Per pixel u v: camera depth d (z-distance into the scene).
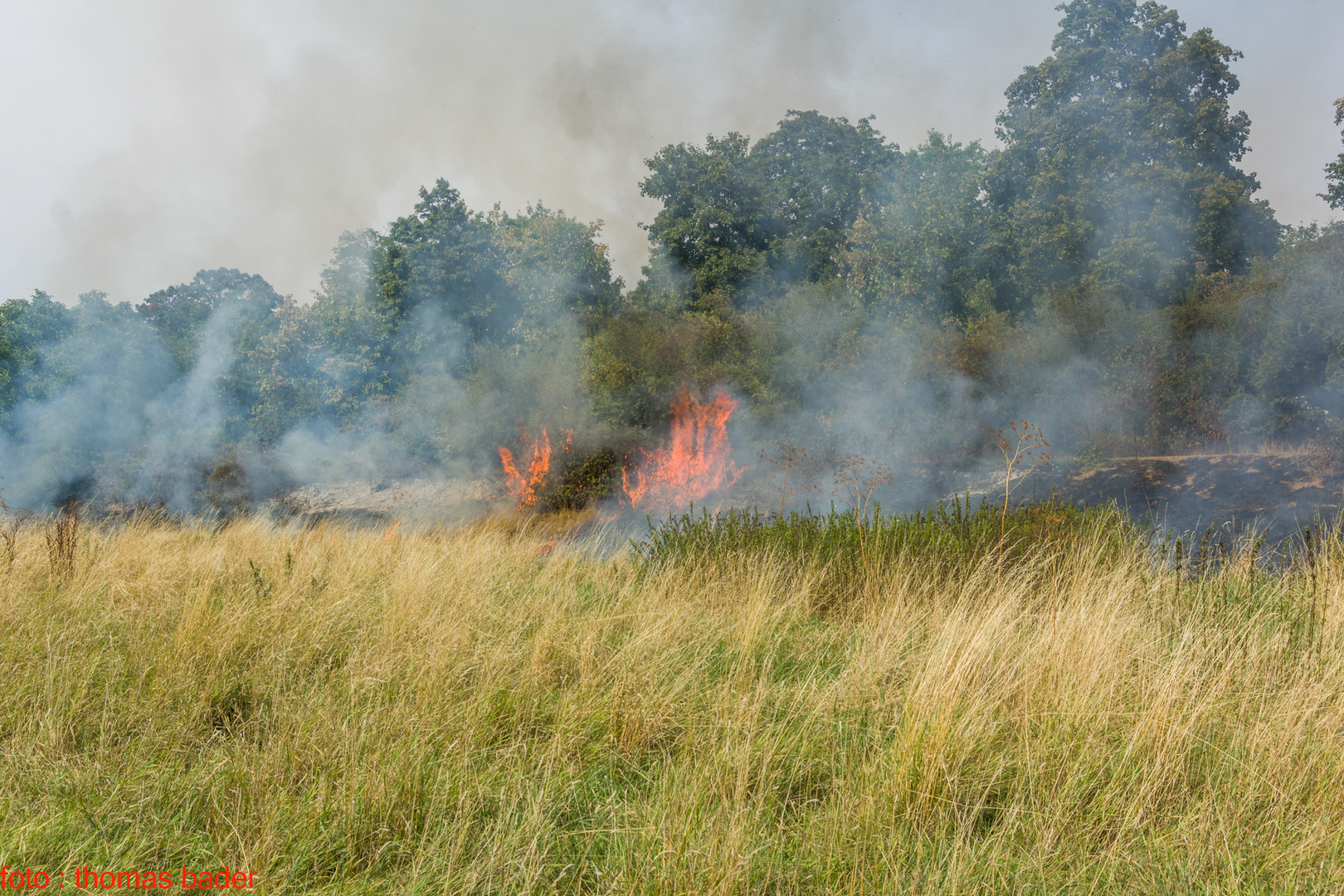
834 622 5.39
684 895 2.23
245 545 7.75
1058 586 5.09
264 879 2.28
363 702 3.50
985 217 22.42
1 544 6.61
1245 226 22.09
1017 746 3.10
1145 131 22.86
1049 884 2.36
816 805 2.85
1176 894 2.30
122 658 3.96
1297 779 2.78
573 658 4.16
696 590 5.96
